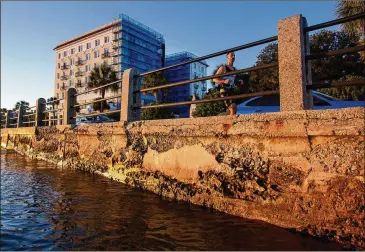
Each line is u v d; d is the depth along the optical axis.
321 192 2.60
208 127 3.69
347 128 2.44
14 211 3.92
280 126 2.92
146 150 4.88
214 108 12.10
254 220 3.09
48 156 9.30
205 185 3.70
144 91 5.45
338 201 2.47
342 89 17.14
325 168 2.59
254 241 2.65
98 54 58.44
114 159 5.80
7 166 8.36
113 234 3.04
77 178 6.20
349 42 22.67
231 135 3.42
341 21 2.81
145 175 4.84
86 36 60.25
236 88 4.85
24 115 13.19
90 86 35.22
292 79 3.00
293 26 3.05
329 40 23.86
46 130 9.78
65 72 64.75
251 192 3.16
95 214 3.71
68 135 8.11
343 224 2.42
